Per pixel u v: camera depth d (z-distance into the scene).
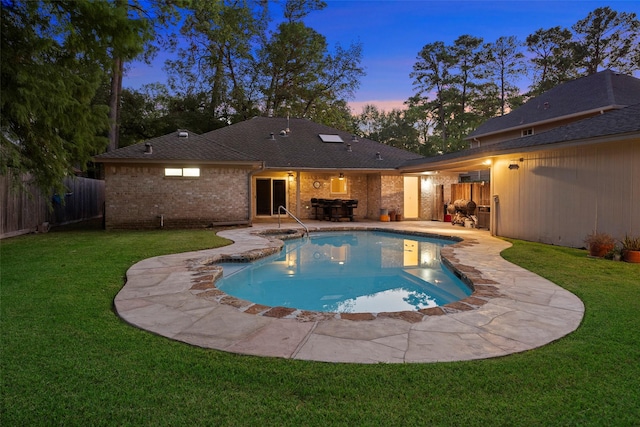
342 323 3.98
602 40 34.81
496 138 22.56
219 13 25.31
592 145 8.59
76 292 4.99
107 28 6.39
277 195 17.89
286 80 29.64
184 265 6.97
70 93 6.78
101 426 2.17
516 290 5.31
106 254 7.96
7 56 6.00
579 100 17.89
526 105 21.72
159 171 13.48
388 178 17.84
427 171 16.72
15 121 6.77
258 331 3.73
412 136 46.84
